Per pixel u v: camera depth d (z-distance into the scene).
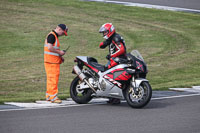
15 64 64.81
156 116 26.73
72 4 119.25
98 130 22.58
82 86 32.38
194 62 64.25
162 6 116.50
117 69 31.14
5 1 118.75
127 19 103.56
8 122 24.17
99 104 31.81
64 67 62.06
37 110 28.23
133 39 84.69
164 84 47.34
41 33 90.44
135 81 29.83
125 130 22.67
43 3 119.44
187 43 81.06
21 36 87.25
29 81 51.44
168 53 72.19
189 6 117.19
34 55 73.12
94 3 121.00
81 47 79.38
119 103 32.44
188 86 43.41
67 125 23.69
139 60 30.78
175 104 31.48
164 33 90.25
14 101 33.12
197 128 23.23
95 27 95.81
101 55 72.56
